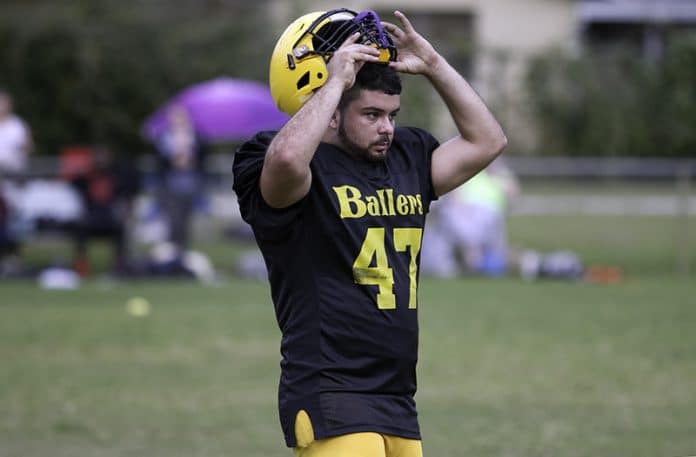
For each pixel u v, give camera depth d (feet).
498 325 128.57
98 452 76.69
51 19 252.62
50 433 81.97
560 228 222.28
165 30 265.75
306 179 43.21
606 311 138.92
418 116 261.65
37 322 129.90
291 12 296.30
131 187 169.07
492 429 82.48
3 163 166.09
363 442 43.04
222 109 185.78
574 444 78.18
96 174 166.71
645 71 298.76
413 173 47.55
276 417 87.45
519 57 306.55
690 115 294.25
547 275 173.06
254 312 138.31
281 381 45.16
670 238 209.67
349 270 44.34
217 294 153.48
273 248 44.93
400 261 45.50
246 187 45.03
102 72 254.27
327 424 43.24
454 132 267.39
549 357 110.11
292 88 47.24
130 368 105.60
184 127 172.24
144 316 134.82
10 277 166.30
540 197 230.89
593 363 107.14
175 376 102.12
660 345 116.26
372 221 44.93
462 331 124.57
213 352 113.39
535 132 305.53
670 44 299.99
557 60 303.27
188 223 172.55
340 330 43.98
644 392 95.20
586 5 359.66
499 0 345.92
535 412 88.28
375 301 44.34
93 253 198.29
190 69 261.85
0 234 166.61
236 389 97.14
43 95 254.47
